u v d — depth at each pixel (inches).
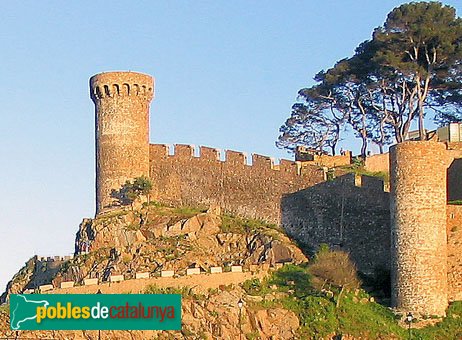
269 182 3804.1
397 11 3907.5
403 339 2910.9
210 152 4030.5
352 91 4318.4
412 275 2997.0
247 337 3006.9
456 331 2925.7
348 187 3494.1
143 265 3476.9
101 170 4109.3
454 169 3558.1
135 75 4114.2
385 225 3356.3
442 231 3031.5
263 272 3262.8
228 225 3745.1
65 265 3809.1
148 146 4160.9
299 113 4589.1
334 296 3102.9
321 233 3563.0
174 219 3791.8
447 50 3821.4
